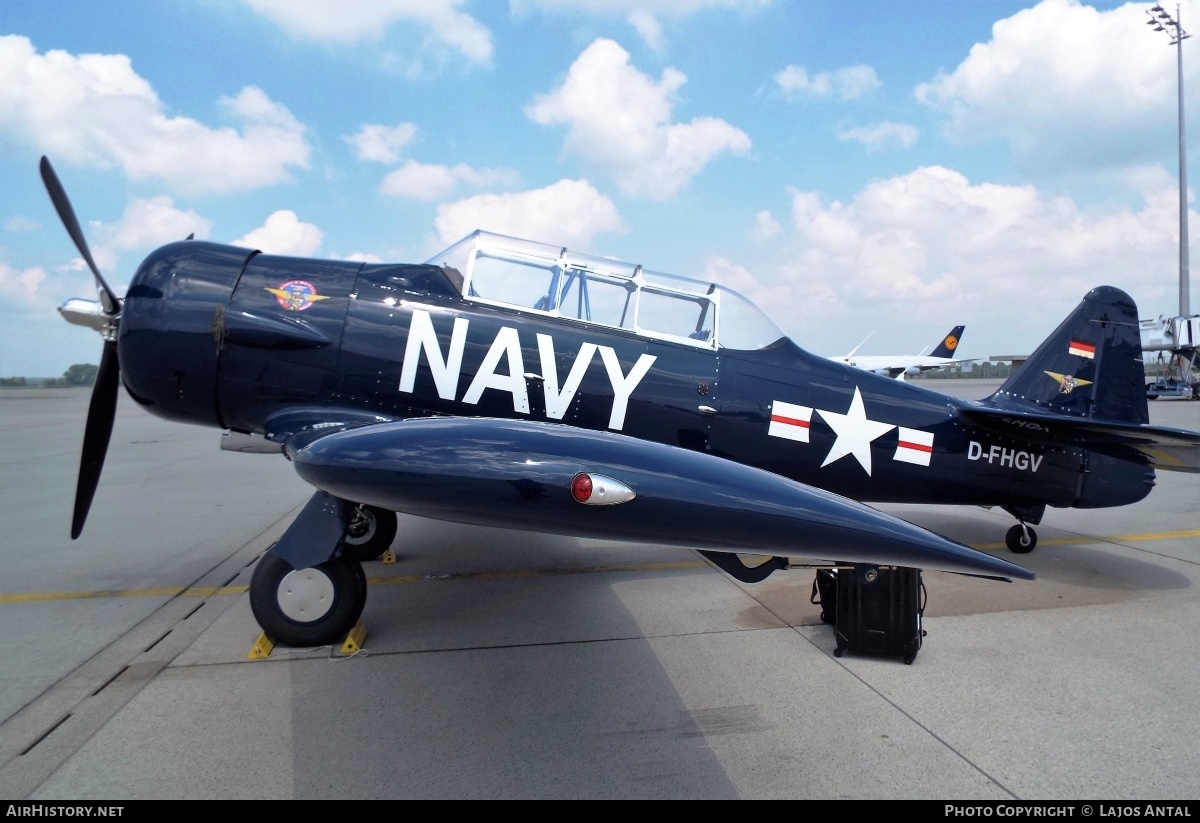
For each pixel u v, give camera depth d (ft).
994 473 16.47
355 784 7.77
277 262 14.17
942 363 78.33
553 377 14.01
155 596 14.21
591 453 8.10
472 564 16.90
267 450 15.80
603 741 8.73
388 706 9.59
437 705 9.62
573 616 13.24
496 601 14.08
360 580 11.44
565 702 9.76
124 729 8.89
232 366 13.53
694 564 17.01
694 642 11.99
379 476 8.29
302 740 8.67
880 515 7.70
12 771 7.95
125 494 26.76
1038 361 18.48
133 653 11.30
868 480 15.76
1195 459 14.84
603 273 14.67
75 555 17.44
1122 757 8.41
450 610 13.51
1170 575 16.24
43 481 30.50
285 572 11.18
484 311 14.07
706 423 14.61
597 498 7.54
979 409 15.76
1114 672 10.84
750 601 14.19
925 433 15.81
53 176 12.90
